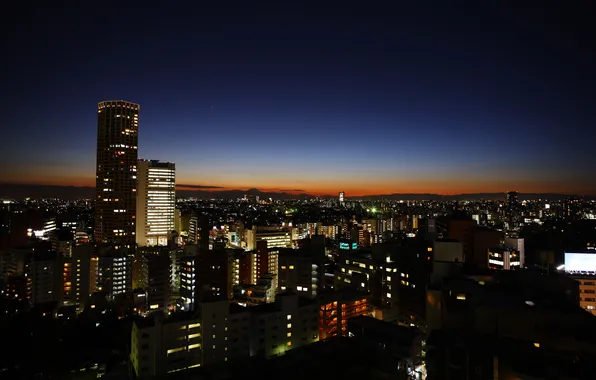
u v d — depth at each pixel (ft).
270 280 554.87
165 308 536.83
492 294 253.65
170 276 556.51
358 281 449.89
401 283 414.00
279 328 320.91
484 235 493.36
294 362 263.90
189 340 296.51
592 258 338.75
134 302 522.47
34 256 574.56
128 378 286.87
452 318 250.98
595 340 203.00
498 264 442.50
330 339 296.10
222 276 532.32
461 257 338.13
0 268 645.10
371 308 391.04
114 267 595.88
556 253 435.12
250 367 269.23
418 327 345.72
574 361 176.55
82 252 585.22
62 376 315.78
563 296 255.91
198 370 279.08
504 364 180.75
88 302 499.51
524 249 484.33
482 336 207.31
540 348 194.18
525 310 221.66
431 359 200.85
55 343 370.32
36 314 426.51
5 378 309.83
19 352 346.54
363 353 267.39
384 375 243.81
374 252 457.27
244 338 314.14
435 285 288.92
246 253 632.38
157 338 284.41
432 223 564.30
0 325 395.34
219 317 305.94
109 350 360.69
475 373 185.16
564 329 213.25
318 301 354.33
